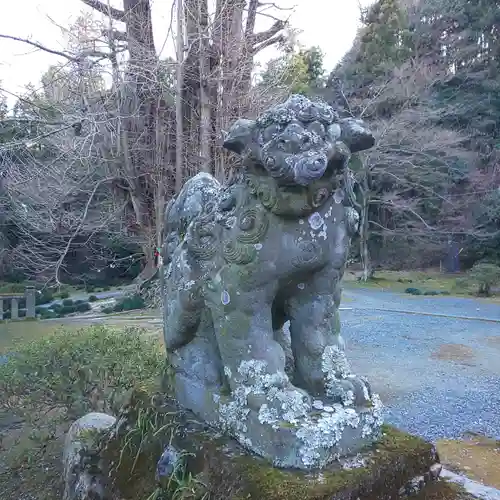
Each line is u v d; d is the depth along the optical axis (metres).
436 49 16.53
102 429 1.97
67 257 12.00
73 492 1.78
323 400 1.35
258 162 1.23
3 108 7.43
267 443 1.24
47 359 2.77
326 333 1.39
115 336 3.14
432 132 13.27
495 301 10.54
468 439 3.69
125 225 7.75
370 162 13.00
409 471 1.27
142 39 6.20
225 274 1.34
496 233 13.99
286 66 7.23
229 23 5.91
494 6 16.41
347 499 1.13
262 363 1.31
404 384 5.02
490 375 5.32
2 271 10.92
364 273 14.10
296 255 1.26
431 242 15.20
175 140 6.32
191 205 1.65
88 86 6.60
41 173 6.66
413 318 8.55
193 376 1.55
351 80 15.28
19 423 3.30
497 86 15.58
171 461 1.39
